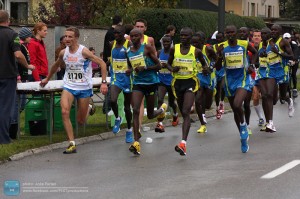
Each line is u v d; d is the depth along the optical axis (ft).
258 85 110.22
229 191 62.23
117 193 62.34
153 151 86.74
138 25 101.65
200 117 104.83
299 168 72.90
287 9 492.95
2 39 84.94
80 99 86.79
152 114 91.76
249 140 95.20
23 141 90.12
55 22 192.95
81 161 79.66
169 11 174.19
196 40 102.42
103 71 87.20
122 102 107.14
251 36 130.21
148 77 86.17
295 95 155.53
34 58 108.47
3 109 85.97
